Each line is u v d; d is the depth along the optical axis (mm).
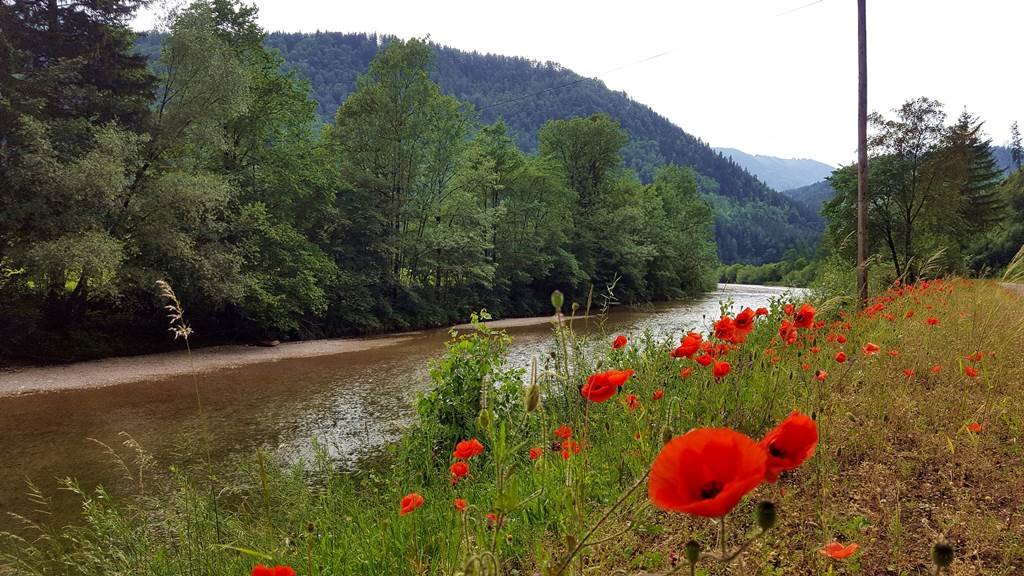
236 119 22297
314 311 23141
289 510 3914
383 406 11023
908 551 2197
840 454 3217
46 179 15102
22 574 4184
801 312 3234
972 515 2443
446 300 33219
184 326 2961
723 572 2094
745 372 3932
